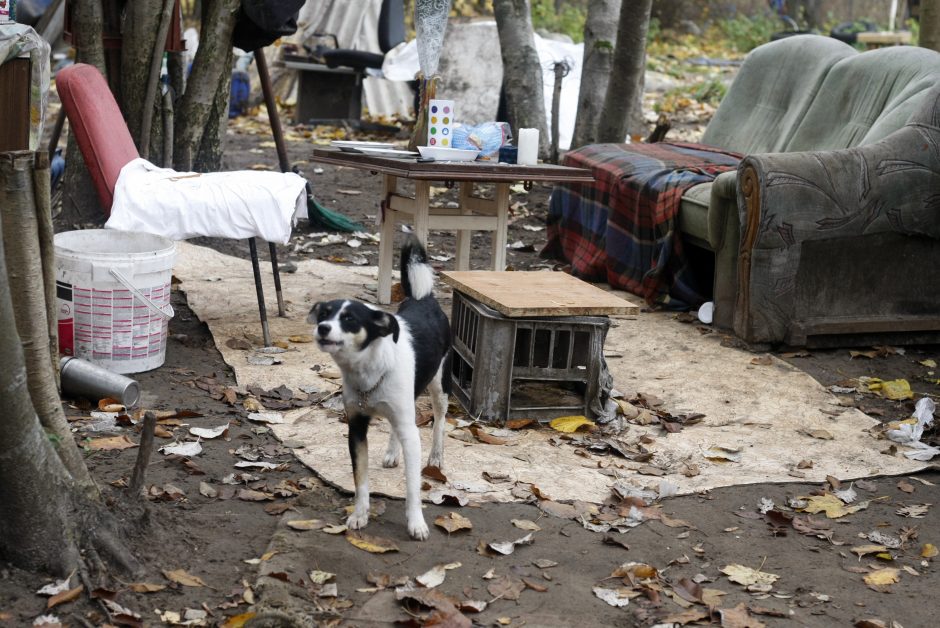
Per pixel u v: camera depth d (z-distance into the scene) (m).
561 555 3.47
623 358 5.74
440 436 4.08
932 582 3.43
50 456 2.97
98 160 5.41
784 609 3.20
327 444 4.27
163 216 5.20
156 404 4.61
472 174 5.87
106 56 7.81
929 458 4.48
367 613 3.01
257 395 4.80
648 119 14.43
